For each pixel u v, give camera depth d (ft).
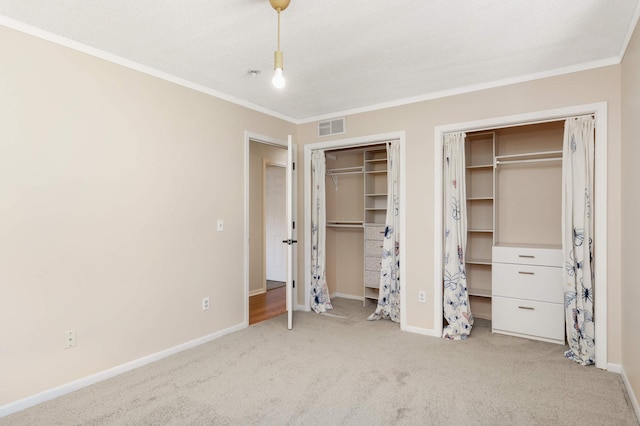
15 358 7.39
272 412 7.30
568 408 7.43
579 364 9.61
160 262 10.06
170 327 10.30
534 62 9.55
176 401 7.73
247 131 12.84
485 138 13.71
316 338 11.65
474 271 14.17
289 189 12.99
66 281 8.15
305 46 8.59
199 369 9.32
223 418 7.09
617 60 9.20
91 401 7.73
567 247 10.18
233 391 8.16
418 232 12.26
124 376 8.93
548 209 12.66
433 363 9.67
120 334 9.14
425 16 7.28
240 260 12.53
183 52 8.93
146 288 9.71
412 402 7.67
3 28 7.27
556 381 8.63
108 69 8.95
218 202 11.74
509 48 8.72
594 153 9.73
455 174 11.82
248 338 11.63
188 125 10.84
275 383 8.54
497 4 6.87
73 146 8.30
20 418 7.10
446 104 11.72
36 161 7.71
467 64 9.66
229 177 12.13
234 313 12.31
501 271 12.01
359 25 7.63
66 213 8.16
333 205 17.72
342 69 9.96
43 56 7.82
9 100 7.34
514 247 11.82
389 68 9.90
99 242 8.74
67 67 8.20
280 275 20.98
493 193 13.12
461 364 9.60
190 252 10.86
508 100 10.71
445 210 12.03
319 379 8.74
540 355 10.21
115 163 9.07
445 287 11.93
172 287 10.36
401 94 12.11
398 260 13.30
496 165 12.91
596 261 9.41
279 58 6.23
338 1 6.73
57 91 8.04
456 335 11.58
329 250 17.40
